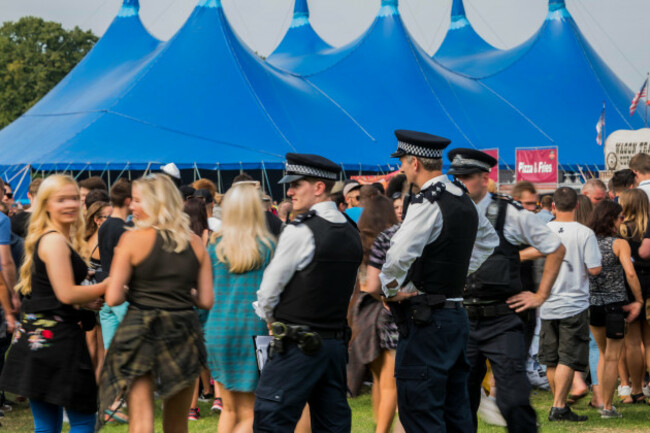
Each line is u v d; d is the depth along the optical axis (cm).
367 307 1035
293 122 4438
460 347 857
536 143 5156
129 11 5431
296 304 820
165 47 4716
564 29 6181
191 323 837
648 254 1333
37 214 873
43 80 12800
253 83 4541
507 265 938
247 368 954
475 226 866
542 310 1318
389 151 4528
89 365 882
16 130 4666
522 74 5900
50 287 866
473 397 978
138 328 813
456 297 858
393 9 5572
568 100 5703
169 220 831
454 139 4844
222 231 962
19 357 870
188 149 4038
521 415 916
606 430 1238
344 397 850
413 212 821
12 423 1316
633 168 1554
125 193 1133
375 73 5178
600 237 1337
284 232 820
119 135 4131
